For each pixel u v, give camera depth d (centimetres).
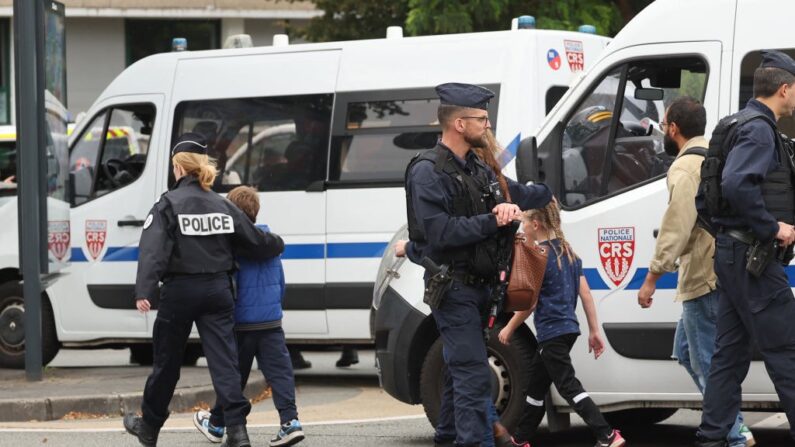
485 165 1044
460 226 1006
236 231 1256
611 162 1283
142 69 1997
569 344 1205
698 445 1142
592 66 1300
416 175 1027
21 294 2062
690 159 1155
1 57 4275
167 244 1221
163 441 1382
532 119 1748
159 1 4194
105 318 2008
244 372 1343
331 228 1842
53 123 1827
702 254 1162
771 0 1237
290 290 1861
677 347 1207
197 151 1254
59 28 1866
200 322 1248
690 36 1260
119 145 2005
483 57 1780
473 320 1035
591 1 2823
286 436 1314
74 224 2019
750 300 1099
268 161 1889
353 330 1838
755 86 1109
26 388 1662
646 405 1272
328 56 1869
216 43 4322
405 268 1338
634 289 1260
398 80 1822
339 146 1845
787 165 1098
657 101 1273
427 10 2725
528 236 1204
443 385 1302
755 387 1223
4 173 2334
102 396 1571
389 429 1466
